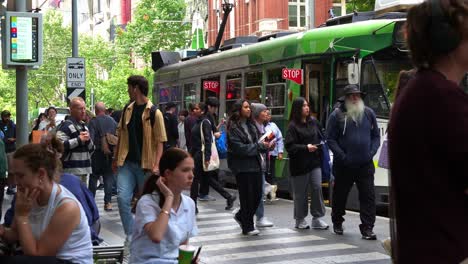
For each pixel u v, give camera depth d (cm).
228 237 1223
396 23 1547
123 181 1045
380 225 1320
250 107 1210
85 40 7850
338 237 1191
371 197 1163
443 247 298
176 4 6359
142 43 6397
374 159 1509
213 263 1010
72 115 1142
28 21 1274
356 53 1606
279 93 1903
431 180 300
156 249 564
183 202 582
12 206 613
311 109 1764
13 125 2147
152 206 569
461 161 296
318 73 1753
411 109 305
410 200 305
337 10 5025
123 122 1049
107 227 1386
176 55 3011
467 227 300
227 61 2236
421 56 313
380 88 1566
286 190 1831
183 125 2059
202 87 2441
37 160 527
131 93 1046
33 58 1279
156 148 1041
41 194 532
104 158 1636
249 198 1219
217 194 1991
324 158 1280
